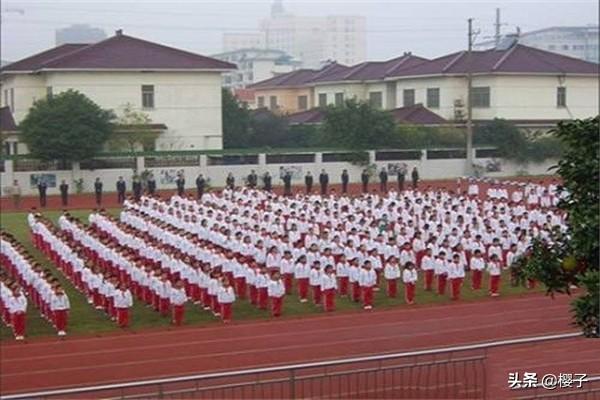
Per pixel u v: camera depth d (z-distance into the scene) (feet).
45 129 169.37
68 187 171.53
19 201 162.71
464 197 137.90
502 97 218.38
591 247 38.91
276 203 135.13
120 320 77.41
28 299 87.76
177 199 136.46
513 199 155.74
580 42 452.76
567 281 41.98
